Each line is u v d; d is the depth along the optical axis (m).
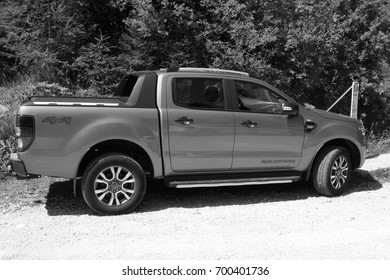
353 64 10.20
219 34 9.20
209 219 5.46
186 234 4.94
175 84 5.75
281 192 6.82
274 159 6.22
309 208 6.01
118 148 5.68
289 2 9.52
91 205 5.41
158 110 5.59
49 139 5.20
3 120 7.54
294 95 9.89
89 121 5.30
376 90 10.18
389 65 11.18
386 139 10.84
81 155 5.30
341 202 6.34
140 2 8.45
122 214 5.55
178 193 6.60
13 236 4.80
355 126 6.80
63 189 6.59
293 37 9.19
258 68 8.94
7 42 9.30
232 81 6.03
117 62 9.19
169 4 8.75
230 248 4.56
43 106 5.21
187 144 5.70
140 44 8.96
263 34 9.03
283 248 4.59
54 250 4.46
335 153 6.46
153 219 5.41
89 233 4.92
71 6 9.31
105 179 5.43
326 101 10.33
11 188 6.61
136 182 5.54
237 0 9.34
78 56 9.36
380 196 6.71
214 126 5.80
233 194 6.64
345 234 5.03
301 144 6.32
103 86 9.11
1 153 7.11
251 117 6.01
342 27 9.84
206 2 8.94
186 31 9.15
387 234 5.05
